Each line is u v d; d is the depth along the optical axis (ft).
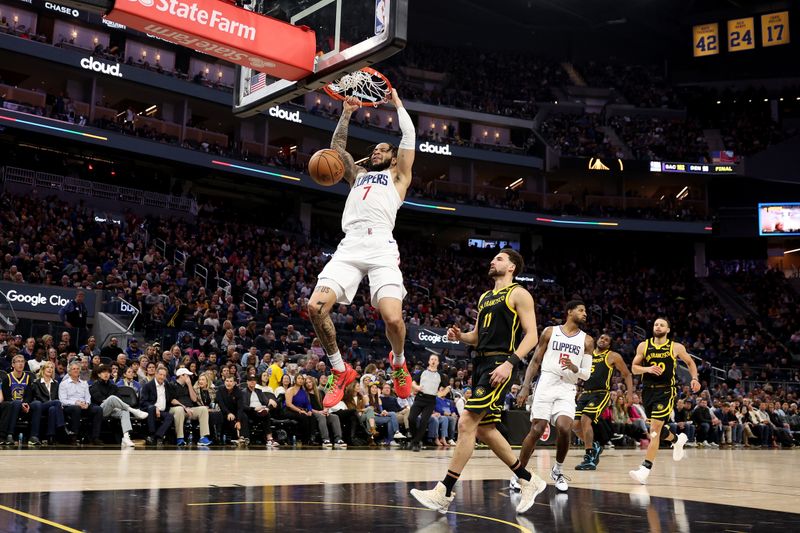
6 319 49.44
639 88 145.69
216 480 18.56
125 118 96.94
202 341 55.21
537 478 14.56
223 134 104.06
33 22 90.94
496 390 14.56
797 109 141.08
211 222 95.14
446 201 115.14
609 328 103.35
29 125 80.69
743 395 79.51
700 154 127.13
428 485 18.78
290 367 46.06
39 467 20.99
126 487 16.14
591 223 120.78
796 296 119.34
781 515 14.32
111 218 86.07
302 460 28.35
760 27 141.90
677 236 125.70
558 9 141.49
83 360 38.78
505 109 127.44
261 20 20.76
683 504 16.15
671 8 143.84
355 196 15.83
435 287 101.40
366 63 20.03
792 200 126.62
